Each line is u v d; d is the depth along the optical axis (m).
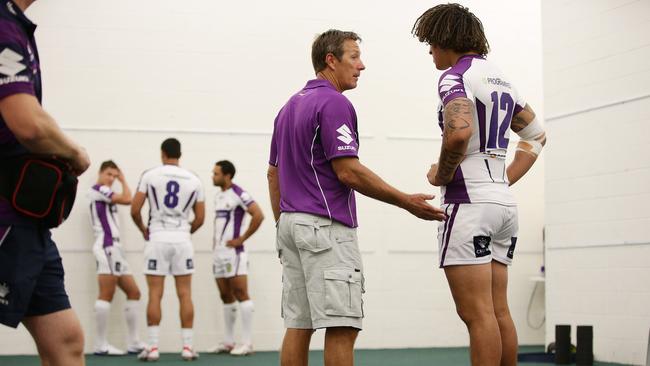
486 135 9.71
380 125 28.80
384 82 28.95
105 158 27.14
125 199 25.67
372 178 9.50
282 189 10.23
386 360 23.61
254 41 28.30
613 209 22.66
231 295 25.72
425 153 29.05
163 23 27.80
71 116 27.05
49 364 7.43
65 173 7.04
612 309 22.55
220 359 23.81
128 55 27.48
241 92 28.08
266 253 27.78
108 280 25.50
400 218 28.80
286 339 10.16
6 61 6.59
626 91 22.41
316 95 9.96
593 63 23.41
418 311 28.66
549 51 24.77
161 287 23.06
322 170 9.83
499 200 9.72
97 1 27.44
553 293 24.41
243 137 27.97
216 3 28.14
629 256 22.12
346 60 10.43
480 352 9.47
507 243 10.12
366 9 29.02
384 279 28.52
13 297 6.86
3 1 6.75
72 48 27.20
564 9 24.30
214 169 25.08
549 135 24.69
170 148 23.08
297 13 28.61
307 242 9.69
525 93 30.02
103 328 25.45
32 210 6.87
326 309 9.54
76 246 26.59
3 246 6.82
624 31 22.52
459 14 10.05
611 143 22.78
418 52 29.27
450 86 9.50
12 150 6.91
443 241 9.77
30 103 6.61
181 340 27.03
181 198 22.91
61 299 7.40
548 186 24.69
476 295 9.58
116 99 27.31
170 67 27.73
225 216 25.16
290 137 10.21
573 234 23.86
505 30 30.02
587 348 21.67
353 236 9.88
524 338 29.53
